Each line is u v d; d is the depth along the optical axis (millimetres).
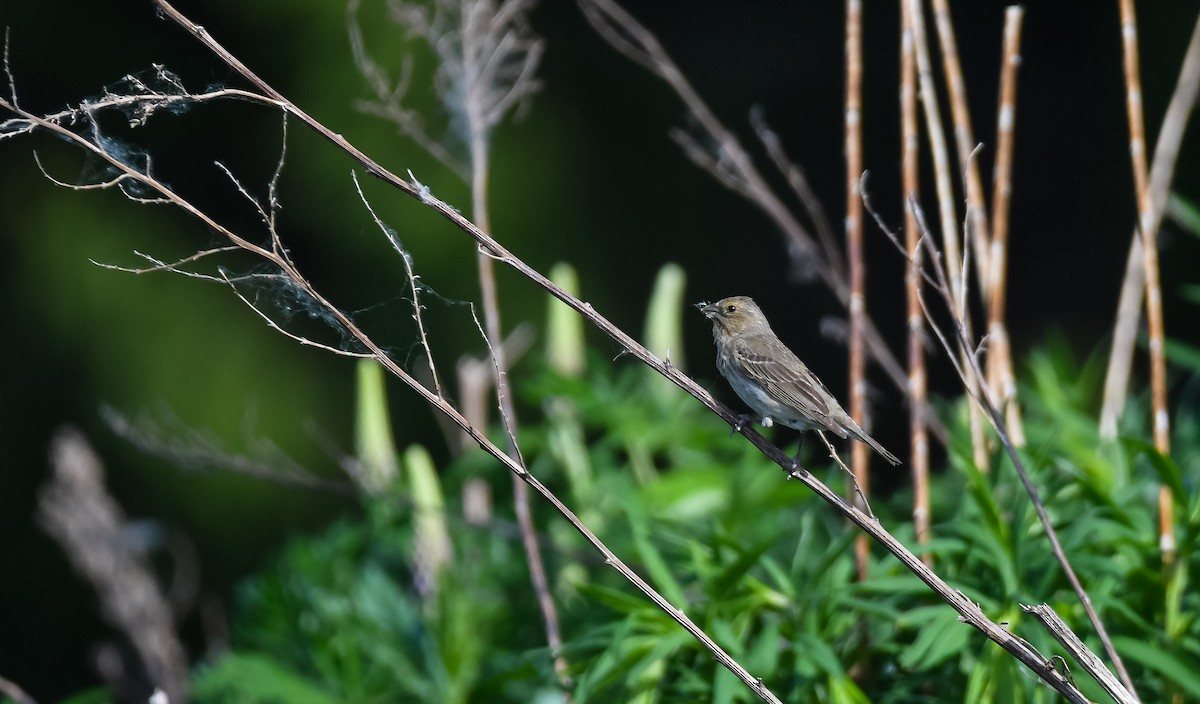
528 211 23781
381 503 10836
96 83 24125
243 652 9672
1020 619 7305
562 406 11312
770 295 24578
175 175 23938
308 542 10859
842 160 25453
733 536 9352
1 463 23656
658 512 10008
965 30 25406
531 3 11477
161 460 22828
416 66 22031
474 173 9102
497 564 10656
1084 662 5969
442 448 23281
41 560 23797
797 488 9969
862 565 8312
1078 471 8469
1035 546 7867
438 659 9477
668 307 12125
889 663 8086
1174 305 21438
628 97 25234
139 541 11836
